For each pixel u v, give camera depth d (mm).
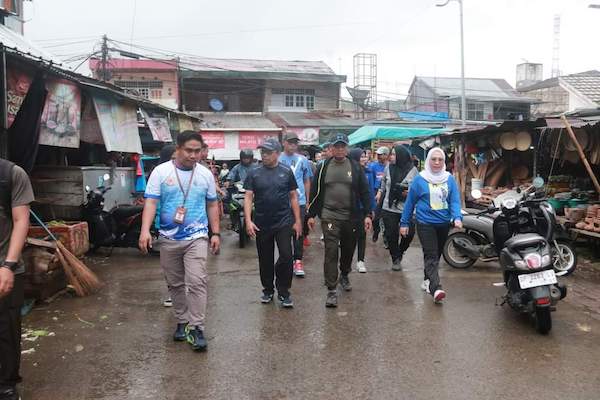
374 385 3854
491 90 33844
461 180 13414
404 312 5578
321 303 5914
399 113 31688
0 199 3262
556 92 33062
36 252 5762
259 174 5660
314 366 4188
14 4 10672
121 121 9148
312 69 29906
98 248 8945
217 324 5188
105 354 4426
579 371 4090
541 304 4727
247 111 28344
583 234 8648
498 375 4020
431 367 4168
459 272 7473
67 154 9820
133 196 10273
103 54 20531
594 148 9453
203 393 3736
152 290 6438
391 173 7449
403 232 6062
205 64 28656
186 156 4453
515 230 5633
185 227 4465
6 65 6023
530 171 12555
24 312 5438
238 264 8039
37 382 3900
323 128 25297
